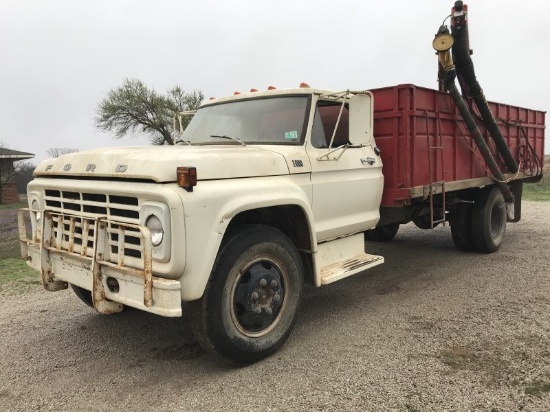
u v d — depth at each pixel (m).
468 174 6.75
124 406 3.19
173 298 3.05
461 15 6.00
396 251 7.85
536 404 2.99
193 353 4.02
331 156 4.57
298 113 4.53
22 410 3.17
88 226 3.60
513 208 8.02
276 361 3.78
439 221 6.49
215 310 3.39
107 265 3.40
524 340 3.96
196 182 3.21
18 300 5.61
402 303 5.13
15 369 3.78
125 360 3.90
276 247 3.81
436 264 6.83
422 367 3.55
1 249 8.55
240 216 3.88
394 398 3.13
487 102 6.89
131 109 33.59
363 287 5.83
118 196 3.39
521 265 6.52
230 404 3.16
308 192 4.30
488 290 5.42
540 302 4.91
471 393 3.15
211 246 3.29
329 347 4.02
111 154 3.62
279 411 3.05
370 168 5.08
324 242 4.70
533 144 8.73
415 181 5.43
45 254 4.02
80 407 3.19
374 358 3.75
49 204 4.18
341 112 4.53
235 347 3.54
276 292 3.81
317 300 5.36
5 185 25.16
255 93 4.91
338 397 3.18
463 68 6.19
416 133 5.41
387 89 5.32
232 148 4.04
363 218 5.08
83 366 3.81
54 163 4.12
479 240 7.20
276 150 4.17
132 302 3.29
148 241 3.07
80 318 4.94
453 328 4.31
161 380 3.54
